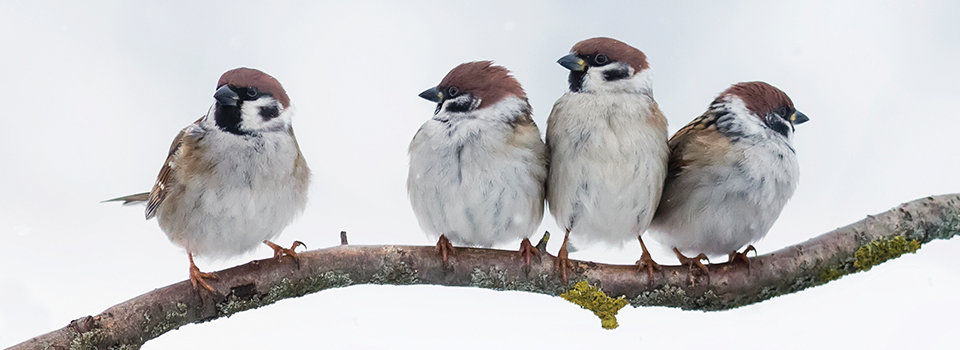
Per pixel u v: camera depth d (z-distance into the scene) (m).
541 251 7.52
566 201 8.05
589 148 7.96
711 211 8.23
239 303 7.11
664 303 7.58
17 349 6.50
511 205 7.98
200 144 7.89
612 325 7.35
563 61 8.18
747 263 7.69
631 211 8.02
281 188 7.94
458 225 8.12
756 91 8.36
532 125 8.17
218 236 7.95
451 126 8.06
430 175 8.06
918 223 7.84
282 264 7.20
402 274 7.38
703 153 8.27
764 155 8.22
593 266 7.55
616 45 8.16
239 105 7.84
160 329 6.94
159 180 8.12
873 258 7.72
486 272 7.44
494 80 8.10
